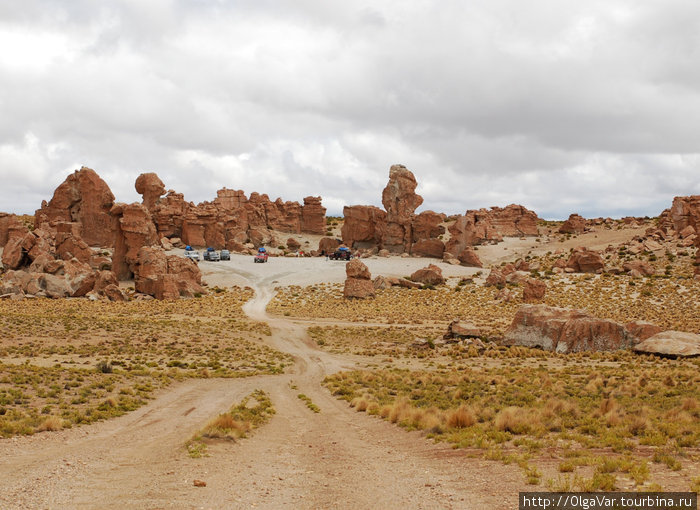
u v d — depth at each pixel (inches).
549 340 2177.7
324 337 2721.5
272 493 518.6
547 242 6210.6
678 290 3774.6
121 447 768.9
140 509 464.8
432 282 4424.2
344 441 823.1
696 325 2751.0
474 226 6190.9
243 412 1060.5
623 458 593.6
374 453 723.4
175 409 1141.7
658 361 1808.6
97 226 5462.6
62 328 2450.8
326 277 4736.7
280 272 4938.5
